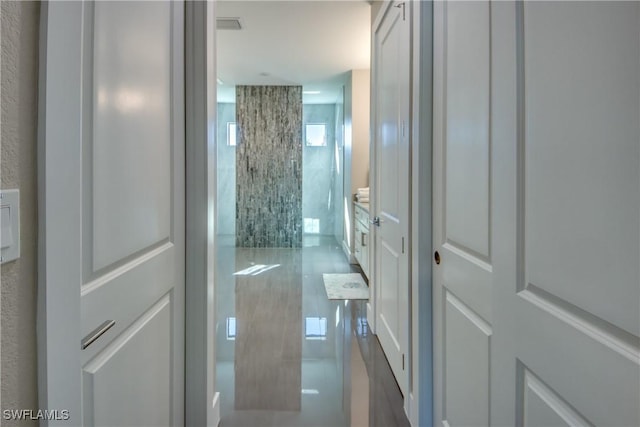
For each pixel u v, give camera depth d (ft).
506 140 3.30
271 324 10.68
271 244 22.22
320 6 10.93
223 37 13.41
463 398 4.44
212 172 5.66
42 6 2.04
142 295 3.77
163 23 4.32
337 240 25.07
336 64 16.63
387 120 8.18
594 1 2.24
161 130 4.30
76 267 2.28
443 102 5.11
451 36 4.81
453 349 4.78
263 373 8.06
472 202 4.13
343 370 8.16
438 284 5.34
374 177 9.77
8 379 1.85
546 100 2.73
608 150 2.14
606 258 2.16
